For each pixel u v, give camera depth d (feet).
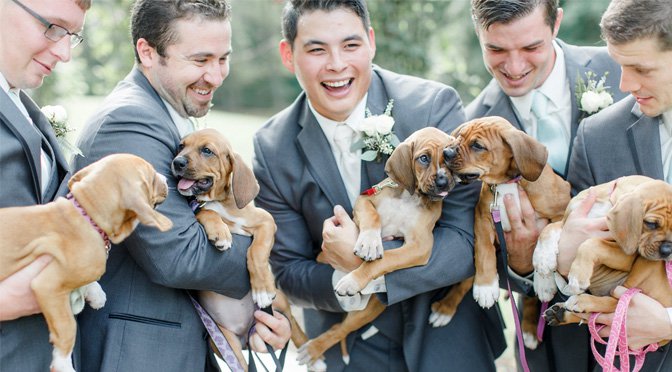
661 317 11.21
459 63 41.78
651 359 12.10
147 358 11.78
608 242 11.73
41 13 10.52
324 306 13.91
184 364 12.13
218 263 12.09
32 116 11.28
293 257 14.46
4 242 9.81
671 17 10.98
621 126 12.70
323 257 14.23
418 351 13.91
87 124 12.10
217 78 12.66
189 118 13.46
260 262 12.59
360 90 13.67
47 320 9.98
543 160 12.68
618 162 12.67
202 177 12.11
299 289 14.14
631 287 11.64
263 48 86.43
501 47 14.02
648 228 11.18
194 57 12.29
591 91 14.32
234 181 12.50
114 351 11.66
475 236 13.55
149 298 11.96
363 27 13.46
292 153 14.23
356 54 13.33
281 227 14.43
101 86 52.95
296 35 13.46
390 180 13.47
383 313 14.01
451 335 14.05
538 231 13.39
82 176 10.36
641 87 11.64
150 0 12.32
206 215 12.41
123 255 12.06
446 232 13.44
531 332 14.43
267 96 87.15
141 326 11.83
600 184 12.73
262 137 14.60
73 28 10.94
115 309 11.89
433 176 12.51
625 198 11.27
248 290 12.73
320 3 13.09
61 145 11.69
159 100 12.71
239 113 80.84
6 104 10.44
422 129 13.04
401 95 14.10
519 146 12.67
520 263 13.58
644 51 11.20
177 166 11.89
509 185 13.29
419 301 13.84
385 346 14.29
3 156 10.27
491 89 15.55
